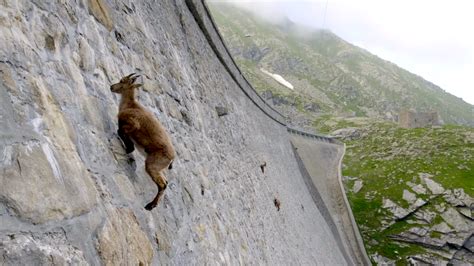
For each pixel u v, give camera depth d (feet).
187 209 23.41
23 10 12.52
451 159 238.07
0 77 10.27
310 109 479.00
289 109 460.14
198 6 42.19
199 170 29.55
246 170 52.29
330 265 99.50
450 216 194.80
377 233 193.16
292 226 74.79
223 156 41.01
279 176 85.30
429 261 178.91
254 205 49.06
